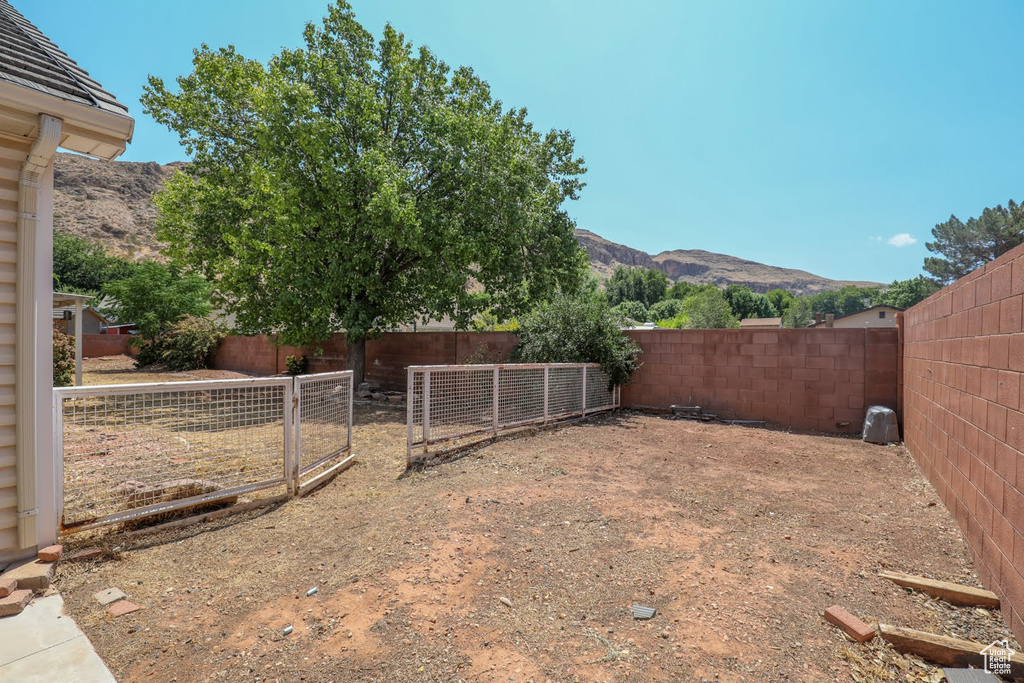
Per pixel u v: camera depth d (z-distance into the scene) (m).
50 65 3.18
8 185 3.05
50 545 3.19
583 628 2.56
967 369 3.69
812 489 4.91
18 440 3.06
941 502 4.49
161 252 13.55
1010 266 2.85
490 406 7.09
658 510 4.25
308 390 5.14
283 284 11.23
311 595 2.86
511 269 12.39
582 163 14.17
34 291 3.12
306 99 10.59
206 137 13.35
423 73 12.04
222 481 4.52
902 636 2.41
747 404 9.20
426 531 3.69
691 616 2.64
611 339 9.83
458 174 11.17
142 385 3.74
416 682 2.12
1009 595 2.65
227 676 2.17
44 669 2.18
